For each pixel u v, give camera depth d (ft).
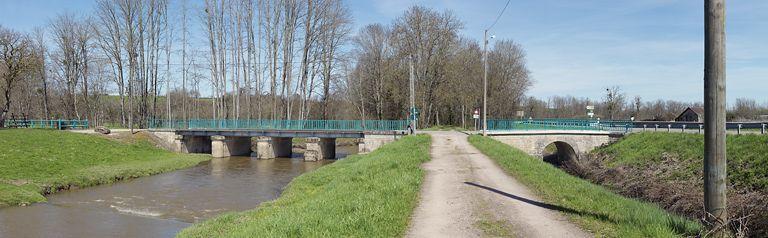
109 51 185.88
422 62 202.90
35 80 200.03
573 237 27.71
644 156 100.99
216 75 192.85
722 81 23.45
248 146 179.32
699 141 91.71
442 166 64.44
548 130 137.28
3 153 95.81
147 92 192.13
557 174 54.08
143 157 126.93
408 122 140.26
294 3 179.63
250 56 187.01
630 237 26.27
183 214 61.93
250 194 77.87
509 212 34.68
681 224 28.40
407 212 34.60
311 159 145.07
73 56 201.87
